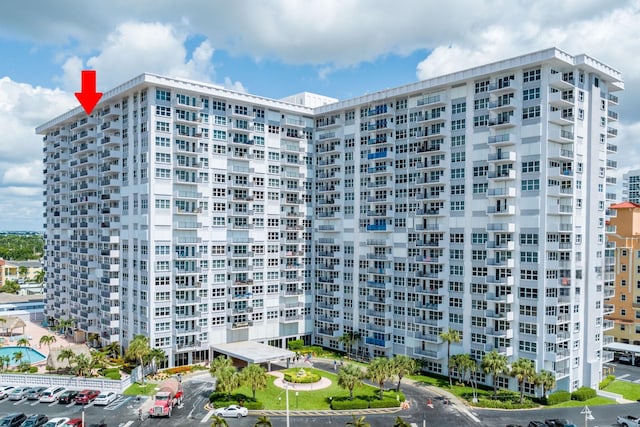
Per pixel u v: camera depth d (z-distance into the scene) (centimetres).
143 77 8956
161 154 9231
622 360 10438
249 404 7100
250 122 10369
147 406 7081
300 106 11119
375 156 10038
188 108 9512
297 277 11138
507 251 8238
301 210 11250
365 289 10331
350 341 10225
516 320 8088
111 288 10094
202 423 6481
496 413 7081
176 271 9306
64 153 12450
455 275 8844
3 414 6694
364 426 5662
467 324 8644
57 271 12875
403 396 7656
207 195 9769
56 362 8569
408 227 9612
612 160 8975
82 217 11612
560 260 7938
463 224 8762
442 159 9119
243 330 10219
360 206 10512
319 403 7394
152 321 9050
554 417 6938
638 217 11338
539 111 7894
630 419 6550
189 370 9112
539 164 7875
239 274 10188
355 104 10450
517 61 8006
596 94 8450
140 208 9369
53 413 6750
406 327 9581
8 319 12006
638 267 11112
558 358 7675
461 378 8631
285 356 9012
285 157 10988
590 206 8325
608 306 9294
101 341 10544
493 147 8412
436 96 9144
